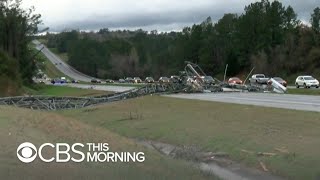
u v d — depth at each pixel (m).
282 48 109.69
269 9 122.75
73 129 21.36
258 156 16.84
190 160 17.45
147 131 25.97
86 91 75.06
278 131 20.36
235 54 123.81
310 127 20.50
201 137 21.80
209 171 15.23
